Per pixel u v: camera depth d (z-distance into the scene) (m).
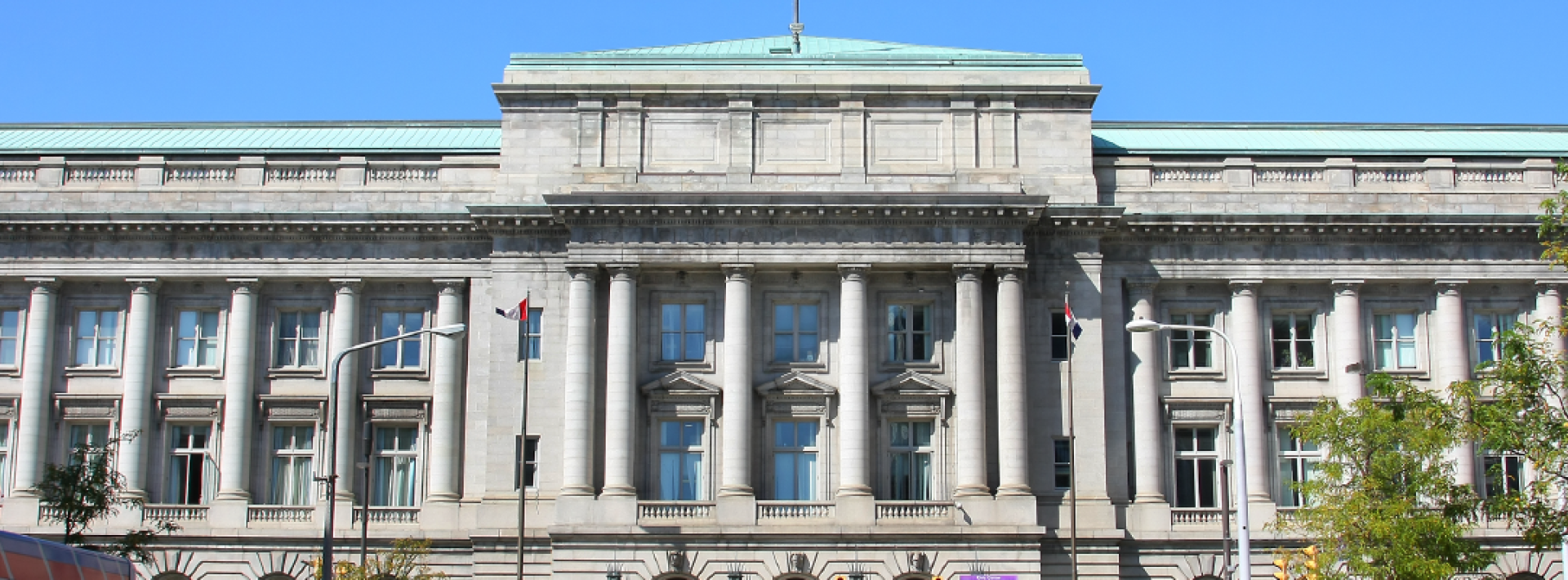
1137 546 70.62
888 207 69.94
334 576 64.19
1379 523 55.34
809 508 69.25
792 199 69.81
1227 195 74.19
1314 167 74.75
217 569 70.94
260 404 73.19
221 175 74.75
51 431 73.25
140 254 73.56
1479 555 57.59
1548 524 53.69
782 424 72.00
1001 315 70.19
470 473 71.19
